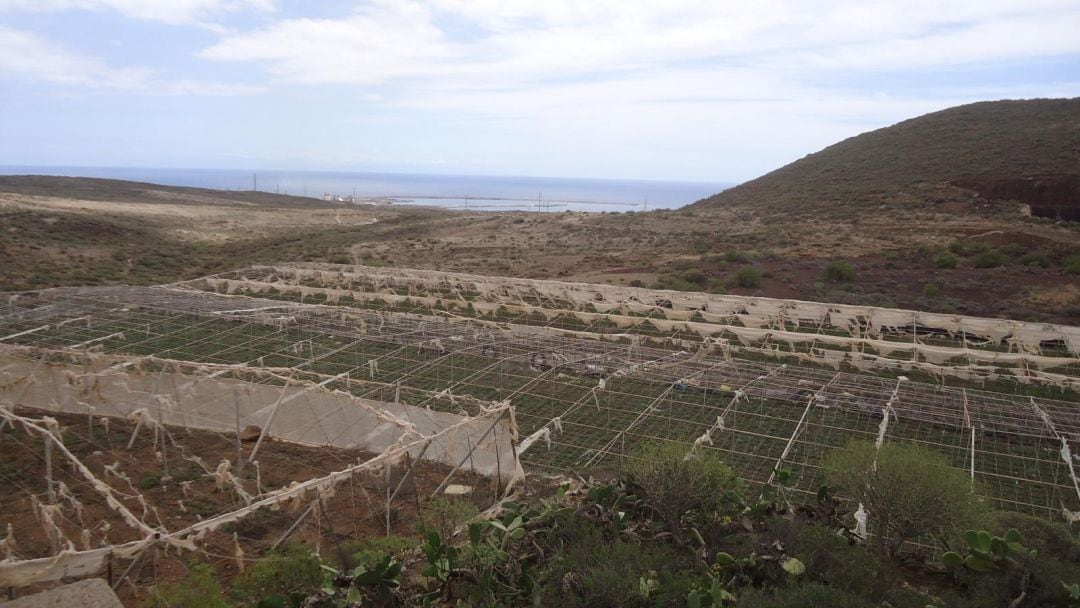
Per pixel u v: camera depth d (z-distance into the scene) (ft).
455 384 91.86
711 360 101.09
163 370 77.20
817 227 243.60
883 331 127.54
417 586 38.73
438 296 156.25
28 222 232.32
